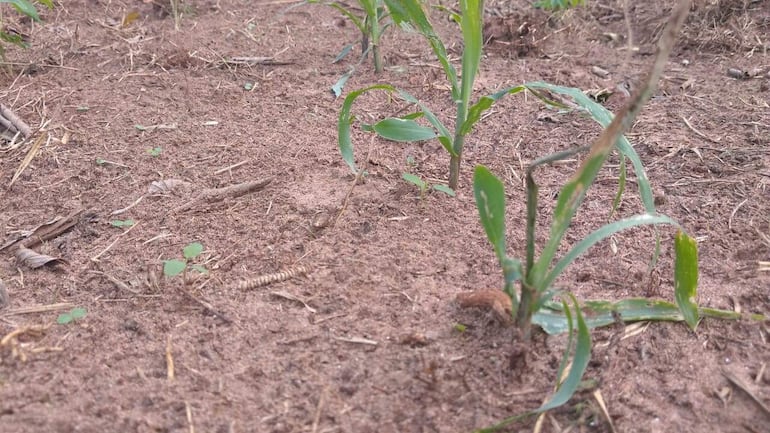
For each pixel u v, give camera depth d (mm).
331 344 1252
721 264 1348
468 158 1552
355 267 1348
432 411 1187
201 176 1513
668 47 1087
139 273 1345
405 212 1437
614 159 1539
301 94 1717
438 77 1769
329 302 1302
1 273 1350
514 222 1416
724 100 1674
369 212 1436
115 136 1600
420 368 1224
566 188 1156
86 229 1413
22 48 1838
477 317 1273
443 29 1963
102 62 1804
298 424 1180
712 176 1493
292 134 1607
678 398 1196
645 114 1648
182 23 1977
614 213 1429
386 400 1198
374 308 1293
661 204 1445
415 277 1335
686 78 1751
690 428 1174
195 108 1675
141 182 1501
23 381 1214
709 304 1292
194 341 1256
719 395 1199
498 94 1375
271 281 1326
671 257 1361
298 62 1827
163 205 1456
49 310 1296
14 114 1625
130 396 1201
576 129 1616
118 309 1296
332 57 1848
